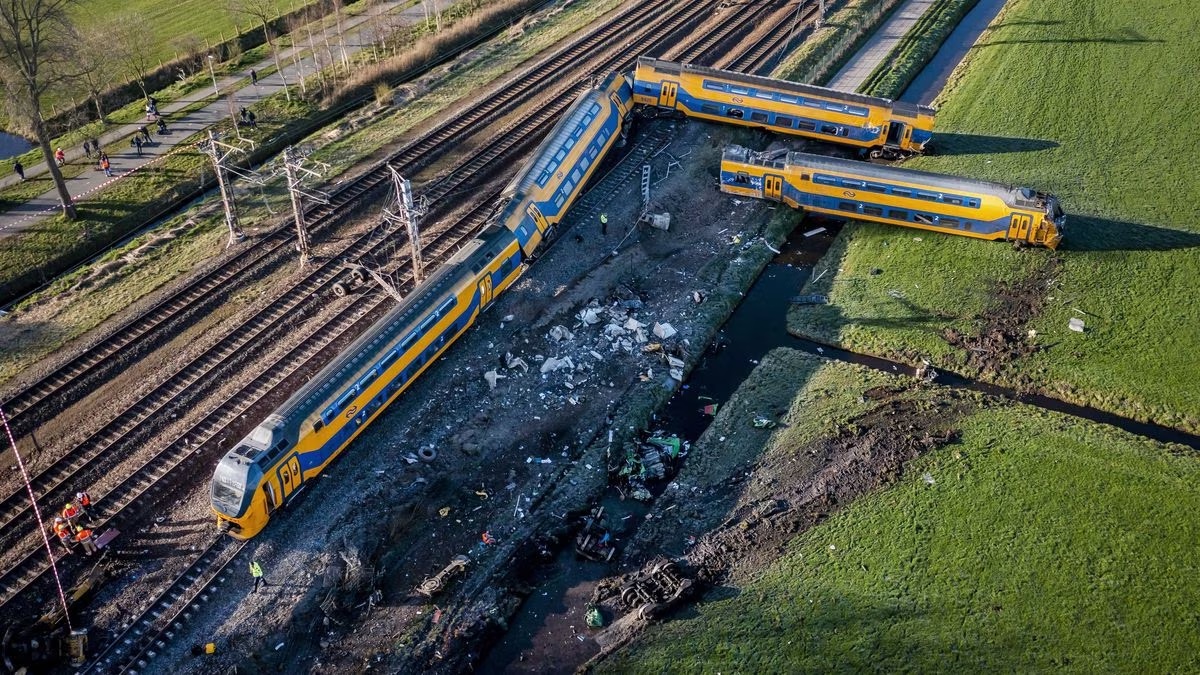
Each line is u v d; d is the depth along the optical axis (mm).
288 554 43344
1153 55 82875
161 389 51031
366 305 56781
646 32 88000
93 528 43781
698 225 65125
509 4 94438
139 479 46406
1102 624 41094
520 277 58781
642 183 66562
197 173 69188
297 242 61594
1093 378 53438
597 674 39719
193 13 92938
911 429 50219
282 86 80562
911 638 40594
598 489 47719
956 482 47219
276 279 58938
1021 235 61438
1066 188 67375
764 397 52875
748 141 73188
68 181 68188
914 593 42344
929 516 45656
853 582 42906
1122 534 44656
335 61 84812
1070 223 63969
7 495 45438
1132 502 46156
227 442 48375
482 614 41844
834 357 56094
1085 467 47969
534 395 51906
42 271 60156
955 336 56219
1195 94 77312
